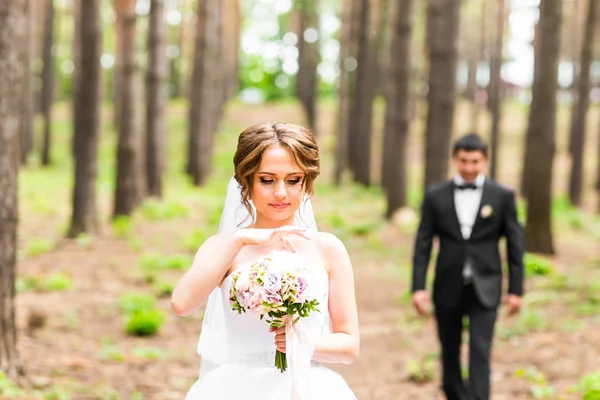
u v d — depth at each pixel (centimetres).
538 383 685
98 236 1565
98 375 707
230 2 3438
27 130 3166
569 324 902
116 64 3797
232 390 276
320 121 4456
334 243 286
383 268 1380
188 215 1906
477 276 542
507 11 2747
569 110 4575
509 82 4603
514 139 3975
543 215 1405
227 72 4484
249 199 284
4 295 603
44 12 3403
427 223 562
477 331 534
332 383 284
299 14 4122
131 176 1764
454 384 560
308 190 277
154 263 1280
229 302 273
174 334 897
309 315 276
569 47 4016
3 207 589
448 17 1678
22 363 619
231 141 3897
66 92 5491
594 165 3466
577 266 1330
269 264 261
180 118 4459
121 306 992
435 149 1698
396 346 862
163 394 663
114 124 3925
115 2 1792
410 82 2045
